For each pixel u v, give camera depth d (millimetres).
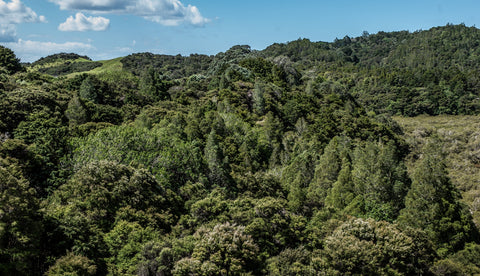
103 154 48406
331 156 59594
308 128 84625
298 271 34719
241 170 61031
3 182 30766
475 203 67000
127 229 35562
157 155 52156
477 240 48906
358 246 37688
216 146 57531
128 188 40781
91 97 80125
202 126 69688
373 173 53562
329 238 39344
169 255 32938
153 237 35781
